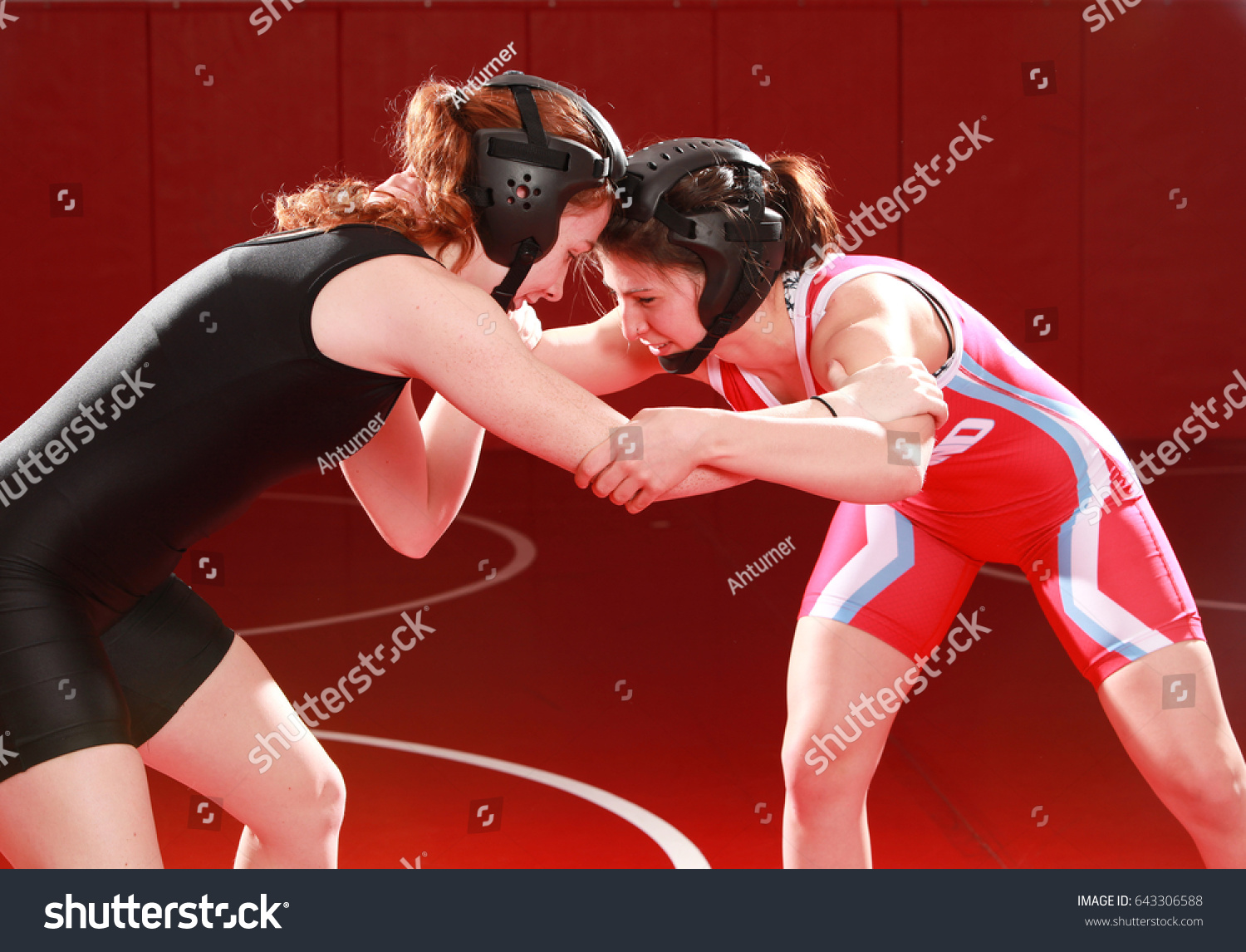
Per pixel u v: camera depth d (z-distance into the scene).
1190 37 10.22
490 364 1.26
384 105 10.50
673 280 1.61
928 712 3.40
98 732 1.26
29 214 10.23
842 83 10.52
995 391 1.81
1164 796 1.71
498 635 4.46
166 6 10.20
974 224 10.52
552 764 2.99
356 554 6.40
